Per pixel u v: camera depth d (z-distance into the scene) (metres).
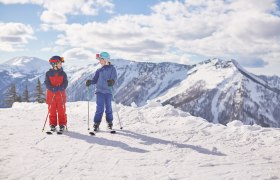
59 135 9.34
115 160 6.84
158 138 8.96
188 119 11.01
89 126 10.91
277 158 7.07
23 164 6.52
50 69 9.94
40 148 7.79
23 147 7.88
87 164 6.55
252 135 9.02
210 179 5.60
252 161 6.82
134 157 7.07
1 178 5.68
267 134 9.07
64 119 9.95
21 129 10.21
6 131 9.82
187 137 9.08
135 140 8.71
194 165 6.50
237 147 8.05
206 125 10.41
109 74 10.11
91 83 10.16
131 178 5.69
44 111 14.68
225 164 6.58
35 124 11.26
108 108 10.15
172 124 10.80
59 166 6.40
